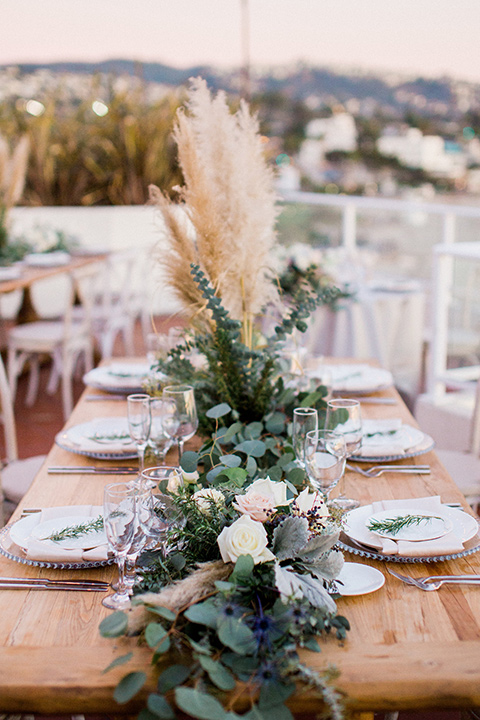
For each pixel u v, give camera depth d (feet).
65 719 5.28
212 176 5.29
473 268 11.34
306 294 5.58
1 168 15.84
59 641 3.35
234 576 3.24
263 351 5.57
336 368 8.28
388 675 3.07
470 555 4.16
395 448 5.64
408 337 14.37
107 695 3.02
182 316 5.79
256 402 5.61
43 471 5.49
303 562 3.43
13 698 3.02
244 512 3.65
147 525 3.67
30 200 25.12
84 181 25.52
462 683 3.03
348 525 4.34
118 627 3.12
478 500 7.48
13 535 4.24
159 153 25.20
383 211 17.08
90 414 6.93
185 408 5.16
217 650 3.11
